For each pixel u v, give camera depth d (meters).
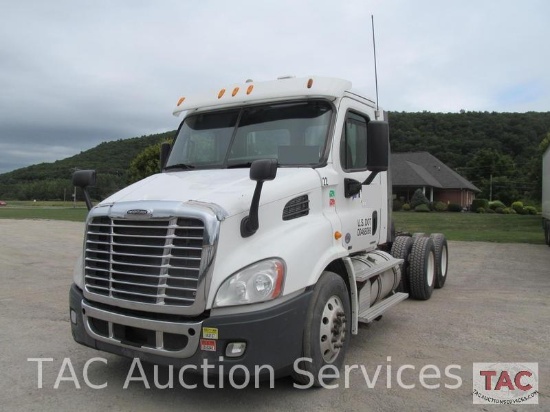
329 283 4.31
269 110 5.22
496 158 73.31
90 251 4.22
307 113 5.07
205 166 5.22
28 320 6.89
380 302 5.90
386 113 6.39
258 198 3.78
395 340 5.85
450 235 22.47
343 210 5.09
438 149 83.38
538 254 15.09
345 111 5.23
